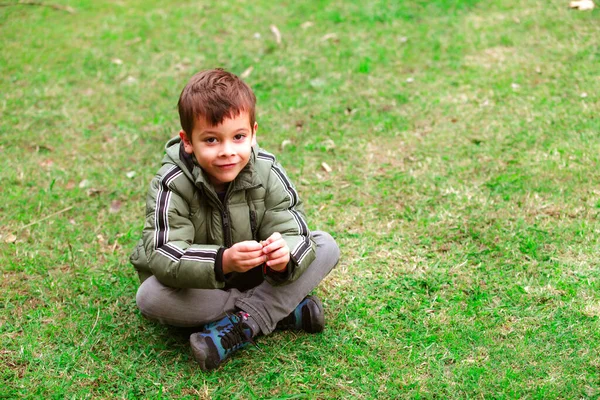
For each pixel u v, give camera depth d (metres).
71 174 3.91
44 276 3.07
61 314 2.83
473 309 2.76
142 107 4.67
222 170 2.33
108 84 4.95
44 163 4.02
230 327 2.49
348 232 3.33
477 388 2.35
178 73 5.09
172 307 2.47
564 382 2.36
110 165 4.02
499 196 3.52
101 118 4.52
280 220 2.51
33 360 2.55
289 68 5.07
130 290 2.98
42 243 3.31
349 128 4.29
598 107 4.25
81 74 5.07
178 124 4.45
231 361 2.53
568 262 3.00
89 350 2.61
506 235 3.22
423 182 3.69
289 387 2.41
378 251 3.18
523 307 2.75
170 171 2.41
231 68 5.11
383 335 2.65
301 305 2.62
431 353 2.53
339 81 4.84
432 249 3.17
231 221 2.47
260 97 4.71
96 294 2.95
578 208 3.37
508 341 2.58
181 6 6.23
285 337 2.64
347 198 3.61
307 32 5.60
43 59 5.29
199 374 2.47
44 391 2.41
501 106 4.38
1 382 2.45
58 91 4.84
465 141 4.05
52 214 3.55
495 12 5.65
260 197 2.51
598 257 3.02
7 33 5.73
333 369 2.48
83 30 5.80
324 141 4.16
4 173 3.89
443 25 5.53
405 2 5.95
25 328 2.73
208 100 2.25
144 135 4.33
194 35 5.64
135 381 2.46
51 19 6.03
